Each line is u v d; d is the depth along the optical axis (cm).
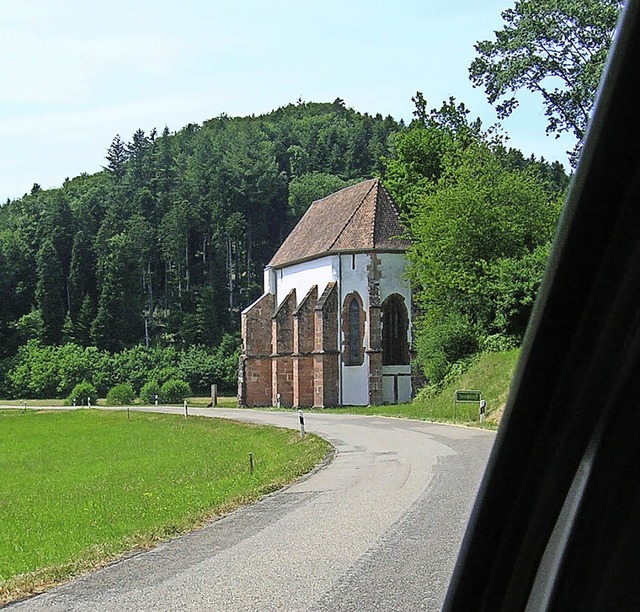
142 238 13088
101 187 15538
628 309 249
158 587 945
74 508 1819
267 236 13838
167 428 4931
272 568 1012
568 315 253
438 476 1745
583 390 260
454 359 4766
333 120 19450
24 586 976
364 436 2972
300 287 6656
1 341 12138
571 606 271
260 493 1677
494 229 4928
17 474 2805
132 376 10412
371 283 6091
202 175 14288
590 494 264
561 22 3319
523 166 5416
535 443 270
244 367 6944
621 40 217
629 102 222
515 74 3553
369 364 6028
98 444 4016
